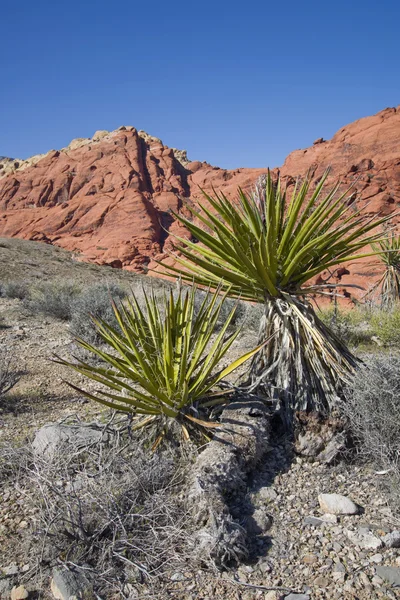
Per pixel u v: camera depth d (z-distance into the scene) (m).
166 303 4.10
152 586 2.71
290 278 4.27
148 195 105.12
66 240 97.75
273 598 2.59
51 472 3.38
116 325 8.71
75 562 2.83
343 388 4.05
